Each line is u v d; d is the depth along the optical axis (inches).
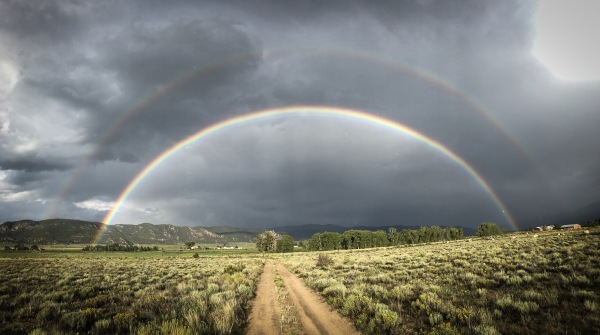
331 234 5246.1
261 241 5334.6
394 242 5128.0
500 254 1109.7
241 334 441.1
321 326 472.4
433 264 1084.5
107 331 430.0
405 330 417.4
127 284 892.6
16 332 422.3
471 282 646.5
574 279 540.4
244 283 901.8
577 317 386.3
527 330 370.3
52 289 757.9
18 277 991.0
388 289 685.3
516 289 559.5
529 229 5014.8
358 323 455.5
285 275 1278.3
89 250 6186.0
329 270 1230.3
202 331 415.8
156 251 6269.7
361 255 2261.3
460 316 424.8
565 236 1675.7
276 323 497.4
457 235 5216.5
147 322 458.9
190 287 799.7
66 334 402.0
